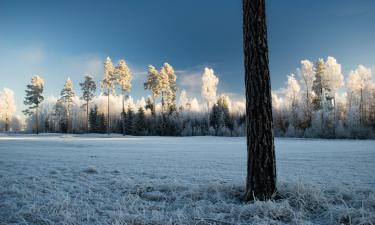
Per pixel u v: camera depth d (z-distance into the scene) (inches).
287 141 1579.7
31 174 381.1
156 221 180.9
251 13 221.3
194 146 1089.4
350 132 1883.6
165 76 2578.7
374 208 196.1
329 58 2250.2
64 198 236.7
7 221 189.9
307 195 213.6
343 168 451.8
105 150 878.4
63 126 3031.5
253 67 219.8
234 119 2874.0
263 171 216.5
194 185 281.4
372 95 2230.6
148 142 1385.3
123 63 2396.7
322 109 2105.1
